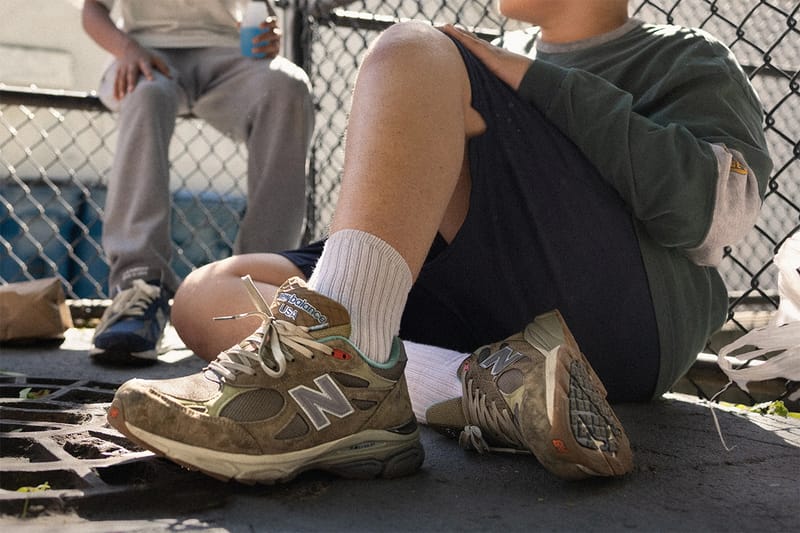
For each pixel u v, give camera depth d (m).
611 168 1.63
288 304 1.35
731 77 1.79
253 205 3.06
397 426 1.41
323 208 3.92
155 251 2.82
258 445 1.27
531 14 1.99
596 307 1.74
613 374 1.86
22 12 6.87
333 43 4.51
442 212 1.47
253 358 1.30
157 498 1.23
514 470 1.48
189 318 2.18
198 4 3.26
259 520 1.16
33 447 1.51
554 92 1.62
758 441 1.76
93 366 2.57
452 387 1.71
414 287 1.93
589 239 1.70
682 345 1.84
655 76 1.83
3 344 2.96
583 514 1.24
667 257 1.77
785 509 1.28
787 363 1.78
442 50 1.51
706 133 1.72
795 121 3.33
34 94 3.70
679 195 1.60
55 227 4.09
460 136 1.49
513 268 1.75
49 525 1.10
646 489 1.38
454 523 1.18
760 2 2.56
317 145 3.84
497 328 1.86
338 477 1.40
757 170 1.73
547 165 1.66
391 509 1.24
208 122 3.29
